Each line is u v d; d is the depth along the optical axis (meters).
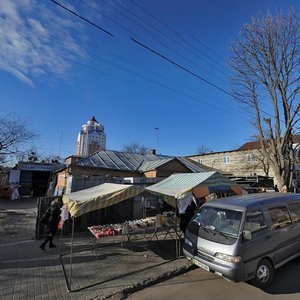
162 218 8.17
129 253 7.71
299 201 7.12
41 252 7.71
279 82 15.13
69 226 10.13
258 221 5.75
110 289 5.29
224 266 5.10
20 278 5.80
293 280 5.71
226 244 5.27
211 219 6.11
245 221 5.53
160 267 6.54
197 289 5.38
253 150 30.55
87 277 5.89
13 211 16.22
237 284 5.58
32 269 6.34
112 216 11.28
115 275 6.01
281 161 15.19
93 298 4.94
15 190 25.31
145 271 6.27
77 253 7.67
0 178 30.88
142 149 51.62
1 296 4.97
